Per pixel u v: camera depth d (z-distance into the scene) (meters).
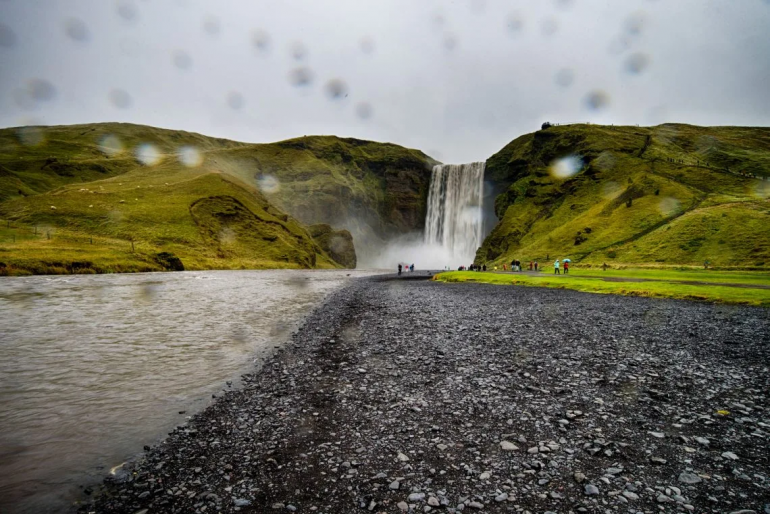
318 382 10.60
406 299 32.00
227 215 150.00
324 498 5.30
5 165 195.50
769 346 14.48
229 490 5.51
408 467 6.11
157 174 185.12
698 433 7.23
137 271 82.31
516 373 11.21
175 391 9.92
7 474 5.95
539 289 41.09
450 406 8.73
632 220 119.25
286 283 55.84
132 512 4.99
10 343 15.23
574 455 6.43
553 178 192.75
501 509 5.00
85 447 6.86
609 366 11.87
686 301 28.88
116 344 15.22
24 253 68.50
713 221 94.94
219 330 18.38
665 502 5.09
